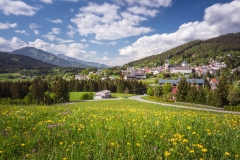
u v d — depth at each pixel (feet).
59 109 35.42
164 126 21.16
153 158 12.99
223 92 187.11
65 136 17.47
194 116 29.99
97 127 20.45
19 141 15.97
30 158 12.63
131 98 329.11
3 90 299.79
